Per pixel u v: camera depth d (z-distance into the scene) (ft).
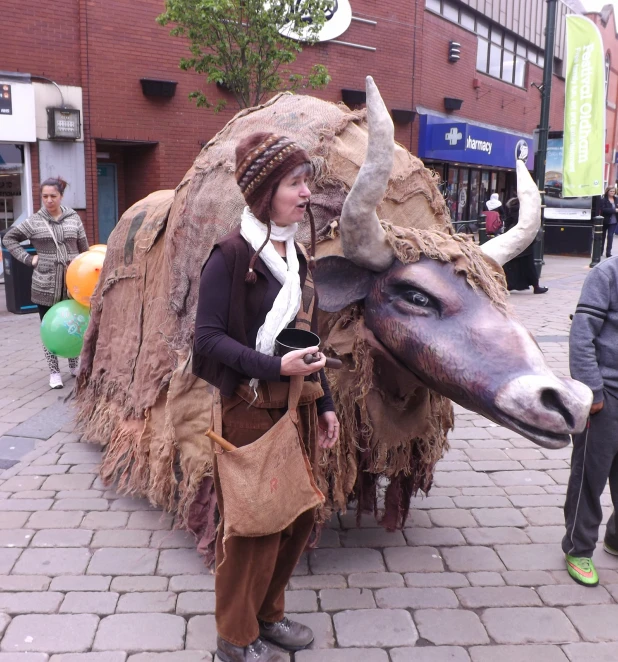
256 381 6.97
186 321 10.46
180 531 11.44
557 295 36.01
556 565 10.66
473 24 61.41
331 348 9.23
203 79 40.11
